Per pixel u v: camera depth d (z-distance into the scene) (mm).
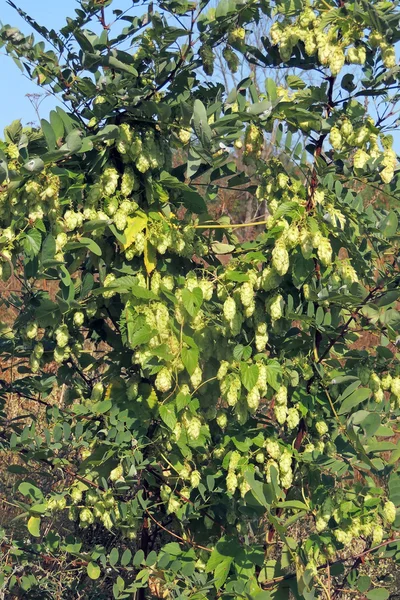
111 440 3574
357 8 3277
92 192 3307
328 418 3699
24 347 3984
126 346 3691
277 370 3301
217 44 3674
